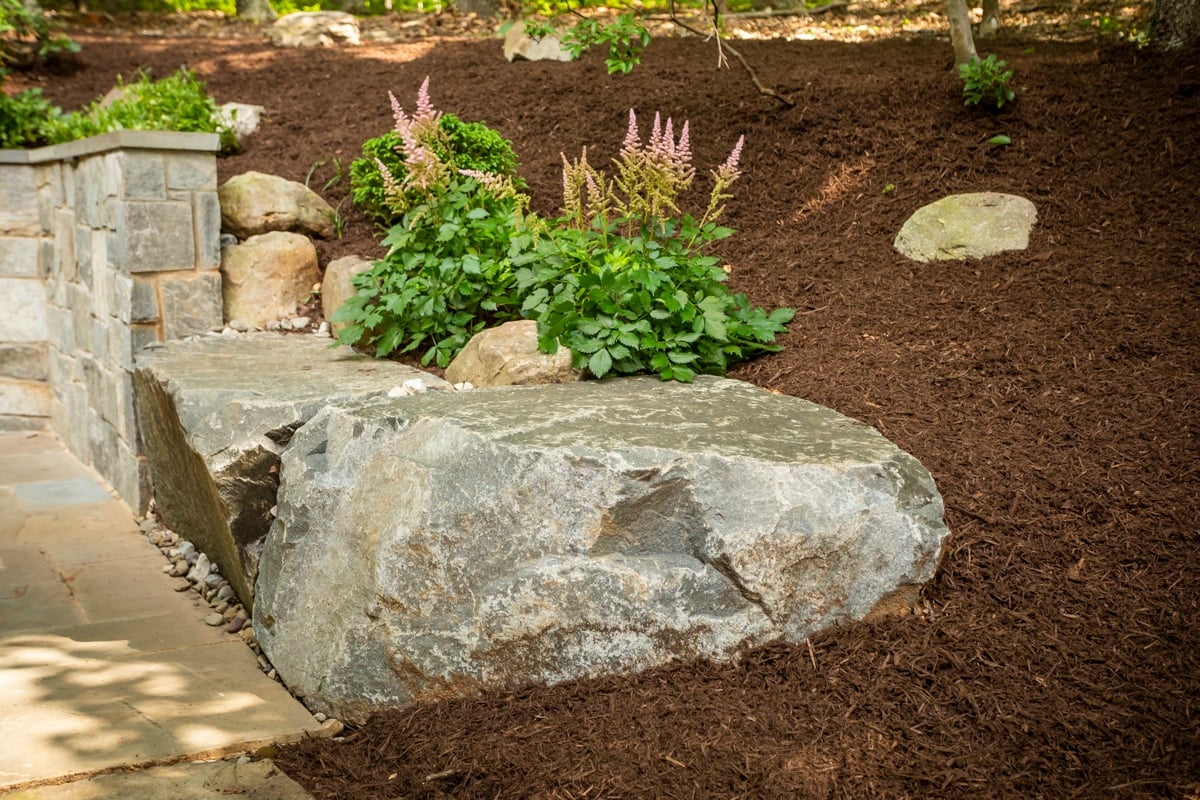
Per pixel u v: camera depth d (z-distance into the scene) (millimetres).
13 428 7676
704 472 3203
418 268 5203
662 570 3180
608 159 6559
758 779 2688
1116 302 4465
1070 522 3428
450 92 7973
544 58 8656
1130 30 7910
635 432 3408
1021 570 3303
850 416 3949
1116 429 3764
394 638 3238
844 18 10406
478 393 3996
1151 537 3330
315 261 6082
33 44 10328
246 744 3131
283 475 3939
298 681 3496
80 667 3721
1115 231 5008
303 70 9453
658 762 2795
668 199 4668
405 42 10633
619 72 7742
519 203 4977
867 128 6336
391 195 5281
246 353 5227
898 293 4867
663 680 3137
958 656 3049
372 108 8023
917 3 10680
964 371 4188
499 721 3076
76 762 2938
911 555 3238
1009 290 4707
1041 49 7637
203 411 4336
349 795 2875
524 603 3164
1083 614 3127
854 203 5777
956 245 5094
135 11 14156
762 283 5172
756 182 6137
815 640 3209
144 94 7586
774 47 8672
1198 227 4871
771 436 3496
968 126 6117
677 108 6949
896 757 2729
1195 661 2916
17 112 8117
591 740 2918
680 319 4328
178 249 5562
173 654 3924
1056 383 4051
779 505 3172
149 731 3170
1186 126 5633
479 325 5004
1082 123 5918
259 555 4207
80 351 6664
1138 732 2721
